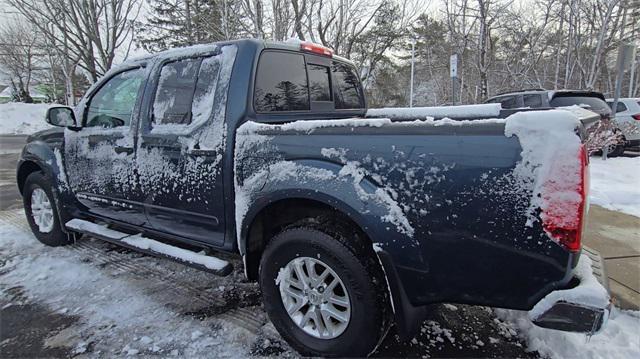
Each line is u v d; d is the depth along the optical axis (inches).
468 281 70.4
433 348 93.4
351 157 79.7
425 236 71.7
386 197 75.0
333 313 86.7
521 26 527.8
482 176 65.9
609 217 193.2
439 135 70.4
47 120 132.0
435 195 70.0
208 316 107.7
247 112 98.3
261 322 104.9
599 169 304.7
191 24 424.2
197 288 123.6
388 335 97.8
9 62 1104.2
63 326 103.7
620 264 138.2
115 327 102.9
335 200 79.7
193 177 104.7
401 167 73.5
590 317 61.1
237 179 96.3
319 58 129.5
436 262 71.8
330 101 134.6
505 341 96.0
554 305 62.9
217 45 107.3
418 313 81.9
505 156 64.3
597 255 79.8
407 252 73.5
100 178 132.0
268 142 91.0
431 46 729.0
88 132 135.7
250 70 100.3
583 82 523.2
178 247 117.6
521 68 580.4
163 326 103.0
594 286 63.1
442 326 102.1
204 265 105.3
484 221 66.3
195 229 109.4
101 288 124.5
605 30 489.1
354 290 81.4
